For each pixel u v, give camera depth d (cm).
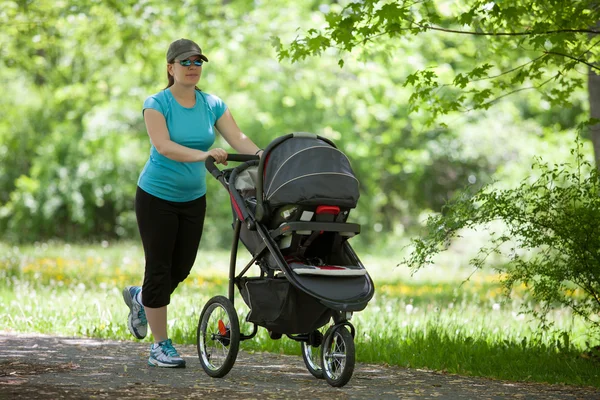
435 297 1902
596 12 1110
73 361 952
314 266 817
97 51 3184
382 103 3069
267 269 861
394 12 1040
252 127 3762
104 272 2191
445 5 1961
